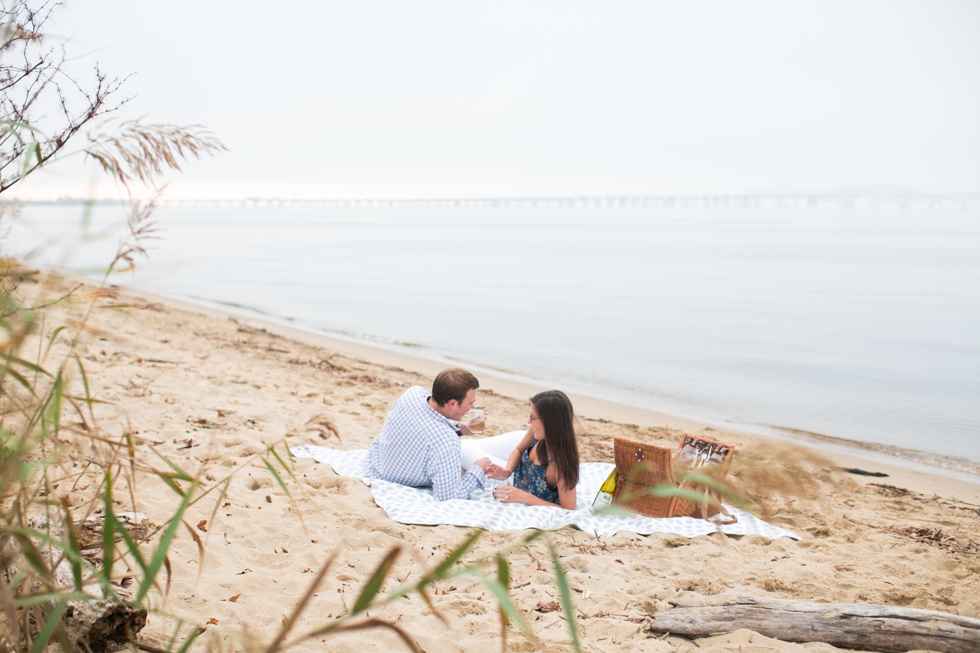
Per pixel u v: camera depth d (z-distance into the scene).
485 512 5.61
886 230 135.00
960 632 3.66
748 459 1.79
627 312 23.45
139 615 3.07
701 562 5.02
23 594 2.29
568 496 5.75
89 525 3.60
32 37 2.44
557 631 3.86
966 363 15.66
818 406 11.93
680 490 1.84
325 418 2.50
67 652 2.13
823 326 20.88
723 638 3.84
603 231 126.94
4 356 1.92
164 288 28.75
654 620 4.01
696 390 12.93
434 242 79.50
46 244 1.95
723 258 53.97
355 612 1.54
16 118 2.47
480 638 3.71
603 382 13.47
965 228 148.75
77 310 2.07
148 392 8.30
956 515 6.89
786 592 4.68
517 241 82.94
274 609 3.79
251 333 16.48
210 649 2.32
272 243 75.25
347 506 5.56
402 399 6.14
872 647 3.72
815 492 1.72
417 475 6.00
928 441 10.07
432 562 4.65
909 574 5.14
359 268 41.72
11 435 1.95
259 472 6.10
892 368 15.06
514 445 6.40
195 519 4.92
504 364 14.92
